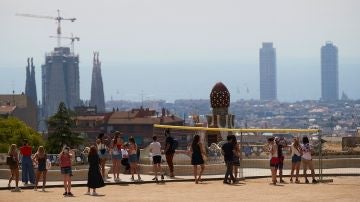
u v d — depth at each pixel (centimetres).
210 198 4400
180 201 4266
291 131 5622
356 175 5966
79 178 5656
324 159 6619
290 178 5591
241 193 4656
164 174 5916
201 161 5381
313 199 4312
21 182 5469
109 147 5753
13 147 4956
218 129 6072
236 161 5412
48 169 5497
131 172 5466
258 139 6862
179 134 7194
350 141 7412
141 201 4281
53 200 4372
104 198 4444
